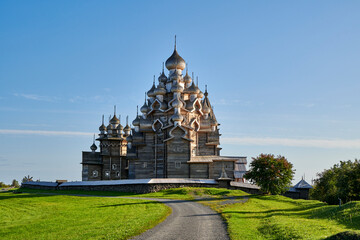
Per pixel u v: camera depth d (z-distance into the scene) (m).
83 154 112.25
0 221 43.56
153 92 102.12
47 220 41.34
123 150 116.88
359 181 56.75
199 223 36.72
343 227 34.12
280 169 75.06
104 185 82.12
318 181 82.44
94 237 29.30
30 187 96.19
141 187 77.94
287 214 45.81
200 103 98.75
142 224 34.66
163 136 93.19
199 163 88.62
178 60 100.19
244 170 98.62
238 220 38.03
